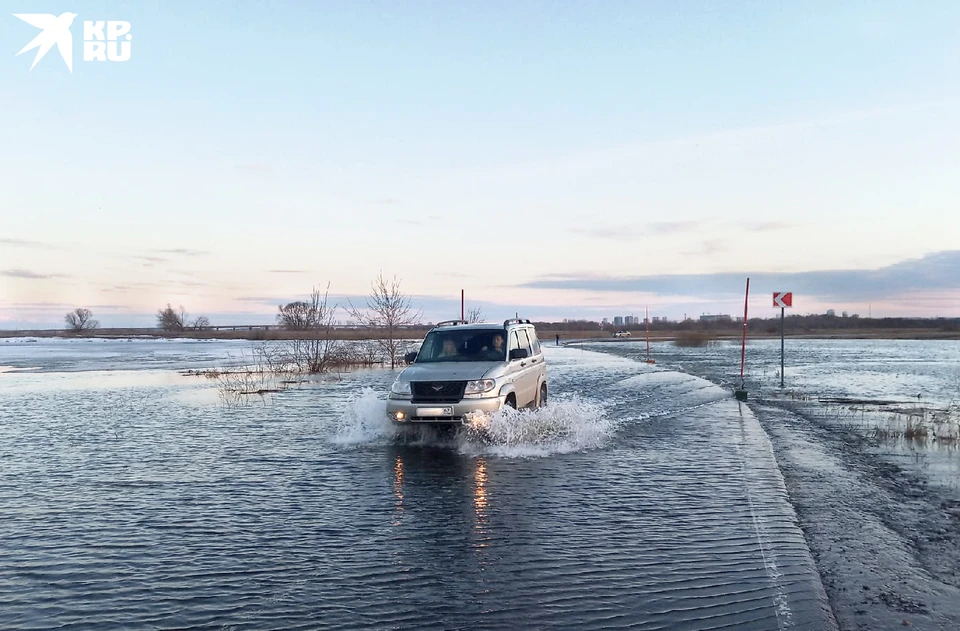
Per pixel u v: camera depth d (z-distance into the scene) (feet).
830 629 15.23
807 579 18.19
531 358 47.16
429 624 15.58
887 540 21.61
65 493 28.07
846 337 288.92
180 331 405.80
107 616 16.17
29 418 51.52
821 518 23.97
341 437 41.37
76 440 41.32
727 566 19.15
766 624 15.47
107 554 20.57
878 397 62.59
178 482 29.89
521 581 18.13
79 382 85.92
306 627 15.48
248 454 36.29
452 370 39.29
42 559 20.16
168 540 21.84
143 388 76.74
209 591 17.61
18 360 144.77
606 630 15.23
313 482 29.73
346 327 108.27
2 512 25.27
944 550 20.77
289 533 22.45
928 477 30.48
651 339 281.95
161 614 16.26
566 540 21.53
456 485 28.99
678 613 16.08
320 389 72.90
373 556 20.18
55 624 15.78
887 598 17.13
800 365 108.99
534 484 29.07
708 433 42.19
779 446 38.04
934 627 15.51
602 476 30.55
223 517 24.39
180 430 44.96
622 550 20.54
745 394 60.08
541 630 15.26
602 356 138.00
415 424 38.42
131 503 26.40
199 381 86.07
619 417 49.14
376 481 29.84
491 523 23.44
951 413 51.03
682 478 30.04
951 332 368.68
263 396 66.18
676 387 71.26
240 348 204.44
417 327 107.96
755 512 24.58
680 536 21.85
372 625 15.56
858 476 30.58
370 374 95.09
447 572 18.84
